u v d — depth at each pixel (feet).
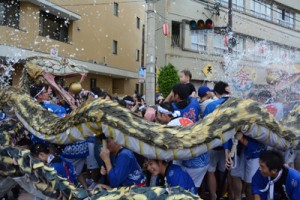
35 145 12.60
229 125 10.28
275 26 73.00
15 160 10.99
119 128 10.14
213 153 14.82
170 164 11.04
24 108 14.47
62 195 10.28
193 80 58.95
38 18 50.34
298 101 16.88
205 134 10.16
